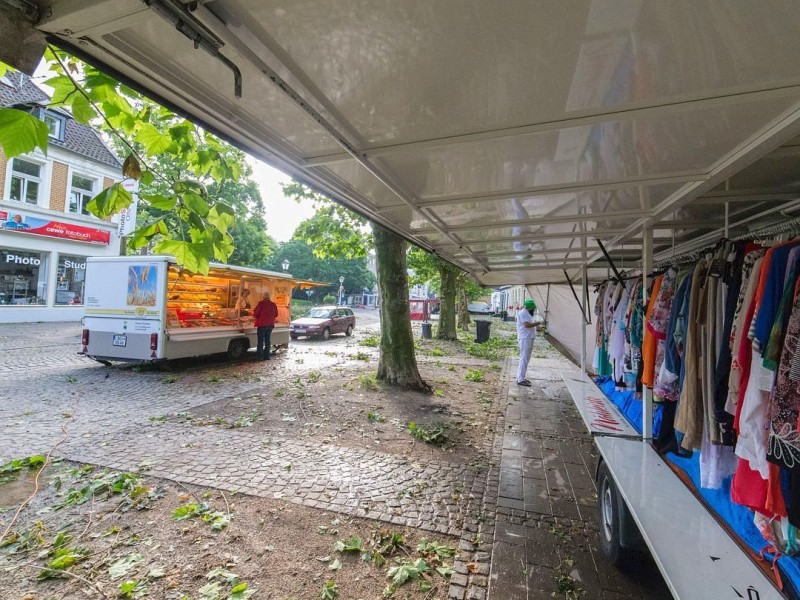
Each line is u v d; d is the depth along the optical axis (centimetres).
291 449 527
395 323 898
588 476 470
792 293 179
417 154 197
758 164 230
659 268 435
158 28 114
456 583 293
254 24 115
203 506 382
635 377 421
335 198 271
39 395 744
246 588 282
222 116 161
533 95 148
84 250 2006
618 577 300
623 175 226
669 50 120
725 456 239
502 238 387
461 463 503
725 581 174
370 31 117
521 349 968
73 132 1977
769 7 101
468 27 114
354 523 365
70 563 301
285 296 1455
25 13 107
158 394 783
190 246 192
